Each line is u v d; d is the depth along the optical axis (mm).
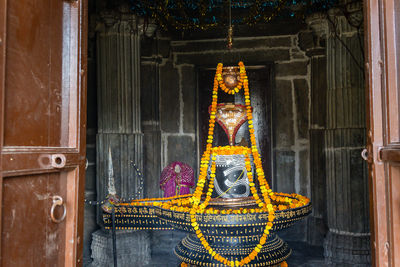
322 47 4852
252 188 2844
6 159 1081
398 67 1403
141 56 4984
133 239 4121
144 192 4871
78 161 1504
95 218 4637
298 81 5133
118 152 4320
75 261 1471
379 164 1443
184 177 4293
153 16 4555
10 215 1139
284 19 5020
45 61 1361
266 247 2879
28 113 1246
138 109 4523
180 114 5320
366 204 3977
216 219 2543
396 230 1375
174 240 4926
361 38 4062
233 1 4750
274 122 5156
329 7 4348
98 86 4414
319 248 4625
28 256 1232
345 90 4094
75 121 1506
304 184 5086
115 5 4348
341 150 4074
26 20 1243
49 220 1368
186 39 5316
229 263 2684
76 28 1522
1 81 1065
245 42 5227
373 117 1464
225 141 5289
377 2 1482
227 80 2938
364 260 3891
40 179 1309
